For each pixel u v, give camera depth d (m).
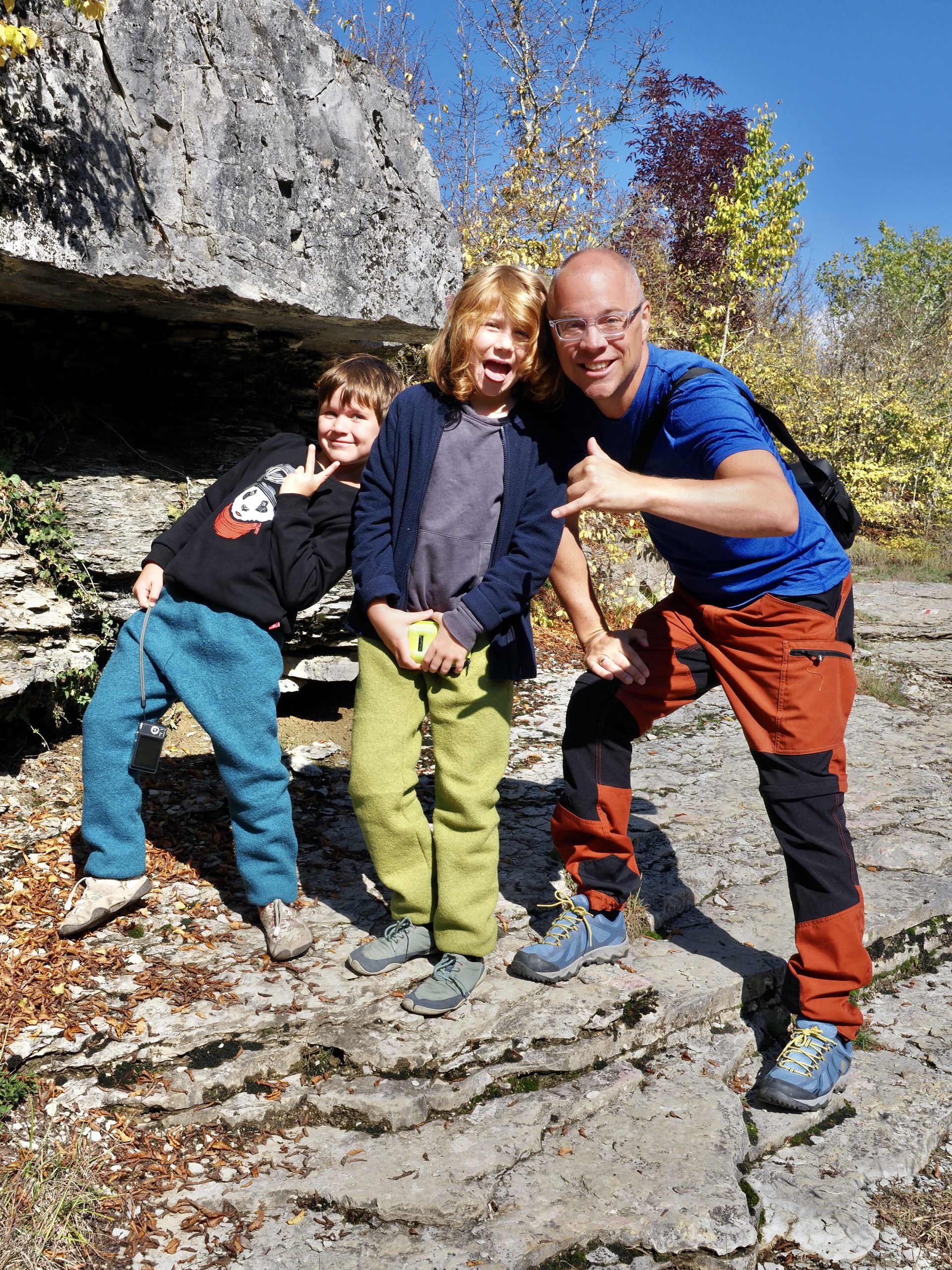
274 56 3.86
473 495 2.45
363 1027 2.47
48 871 3.04
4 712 3.64
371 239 4.33
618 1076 2.49
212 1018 2.46
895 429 17.67
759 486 2.14
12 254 3.15
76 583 3.94
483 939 2.63
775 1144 2.42
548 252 8.62
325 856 3.39
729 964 2.97
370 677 2.58
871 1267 2.10
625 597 7.43
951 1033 2.96
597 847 2.81
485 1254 1.92
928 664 7.37
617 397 2.40
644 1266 1.97
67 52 3.22
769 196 11.45
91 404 4.45
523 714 5.24
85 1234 1.92
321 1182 2.08
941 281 26.34
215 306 3.93
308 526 2.68
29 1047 2.28
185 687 2.66
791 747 2.49
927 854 3.95
